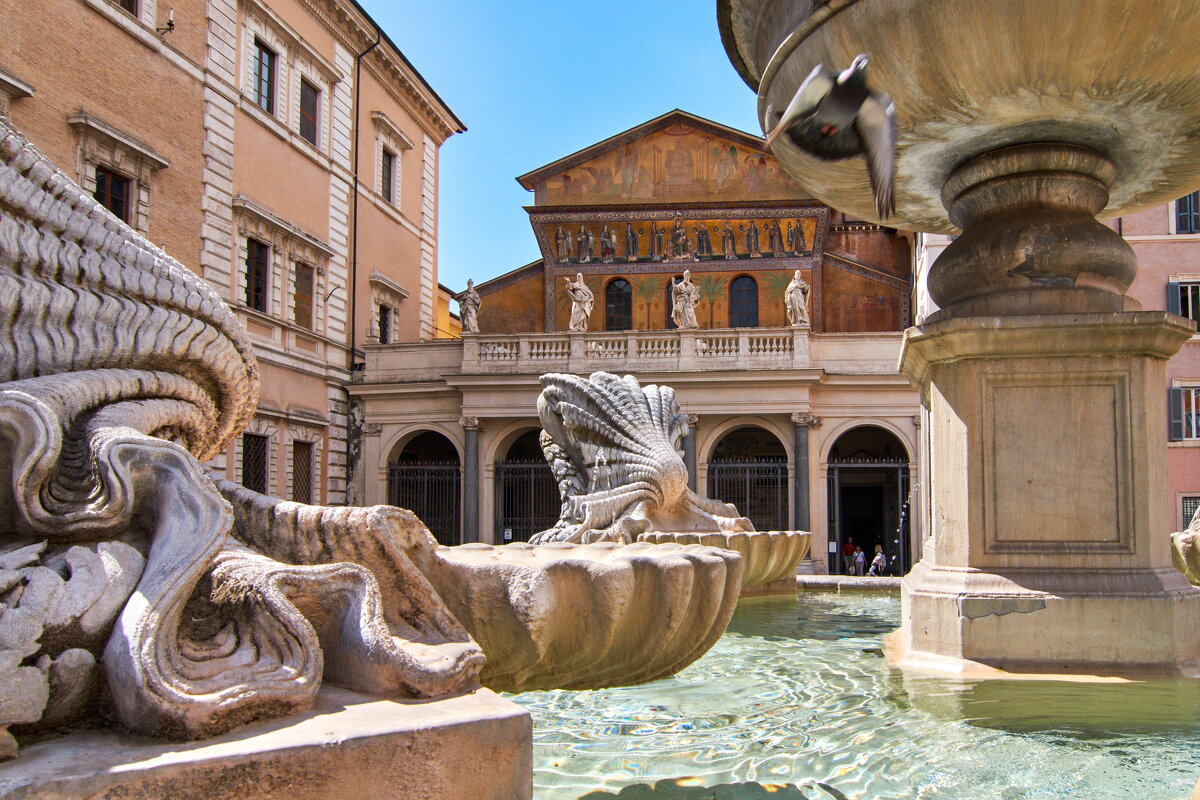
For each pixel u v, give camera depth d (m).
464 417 30.59
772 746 3.62
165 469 2.45
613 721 4.12
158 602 2.08
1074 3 3.96
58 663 1.97
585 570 3.00
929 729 3.70
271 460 28.47
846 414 29.42
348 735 1.93
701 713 4.24
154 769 1.74
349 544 2.63
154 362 3.26
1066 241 5.07
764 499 33.16
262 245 29.05
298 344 30.38
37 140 20.62
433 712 2.10
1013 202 5.29
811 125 2.92
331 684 2.35
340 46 33.62
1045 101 4.56
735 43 6.19
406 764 1.97
